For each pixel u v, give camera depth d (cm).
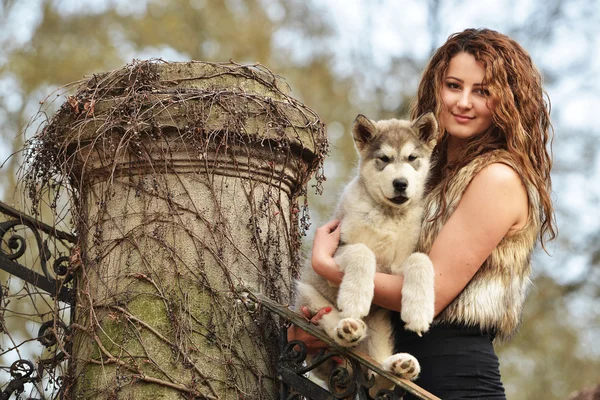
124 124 361
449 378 333
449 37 388
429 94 404
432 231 357
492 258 341
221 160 366
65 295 408
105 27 1061
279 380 363
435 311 334
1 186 890
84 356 358
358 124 418
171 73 374
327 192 1000
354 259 345
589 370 1159
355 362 332
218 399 347
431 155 414
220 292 359
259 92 381
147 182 364
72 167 368
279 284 379
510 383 1155
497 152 354
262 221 375
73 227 388
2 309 401
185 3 1114
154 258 358
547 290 1180
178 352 346
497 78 364
